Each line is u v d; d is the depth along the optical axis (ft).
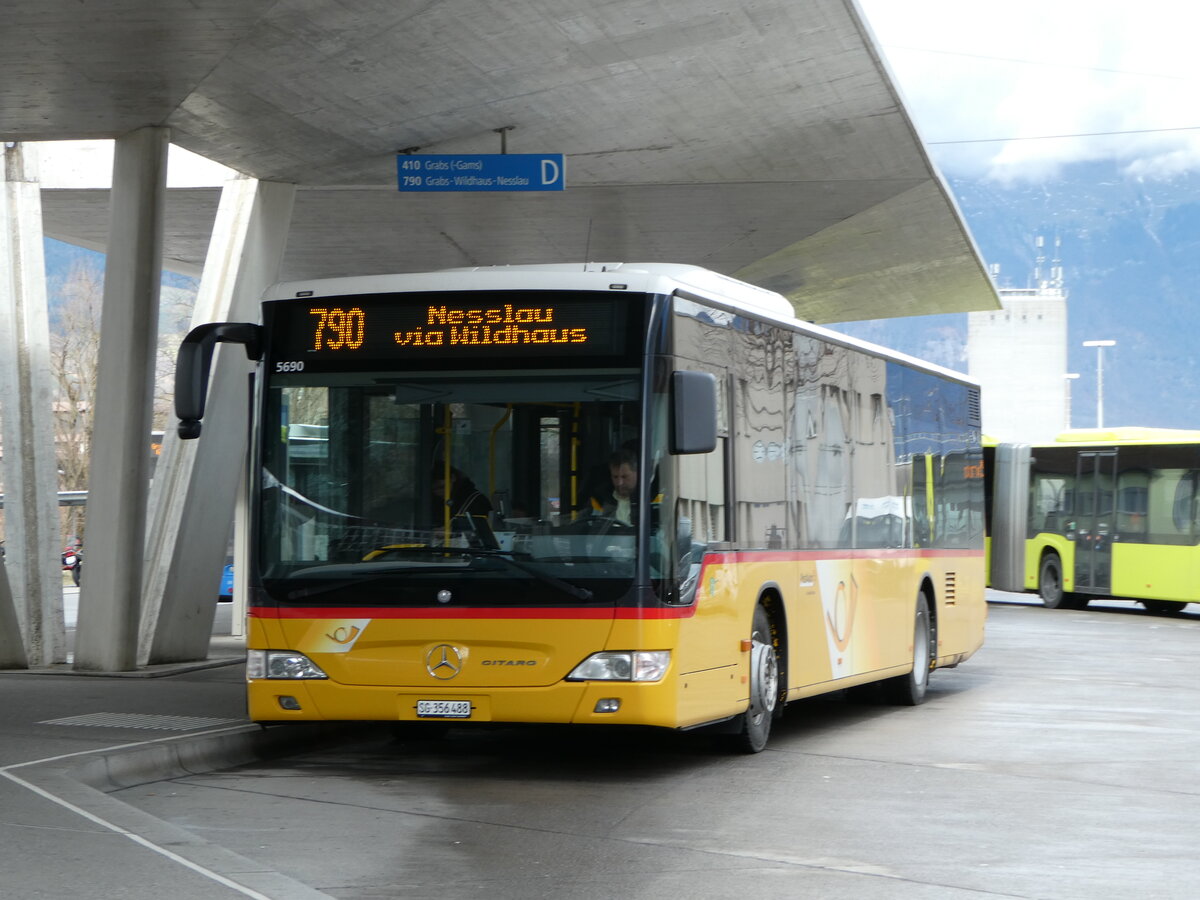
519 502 34.76
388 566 34.94
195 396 35.19
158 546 63.26
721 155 72.08
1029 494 121.90
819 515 45.14
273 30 47.80
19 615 64.59
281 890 22.31
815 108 66.64
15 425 65.72
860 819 31.01
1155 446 110.83
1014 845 28.55
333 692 35.01
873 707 53.98
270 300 36.58
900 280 117.91
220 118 56.54
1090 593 115.34
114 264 57.88
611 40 54.39
